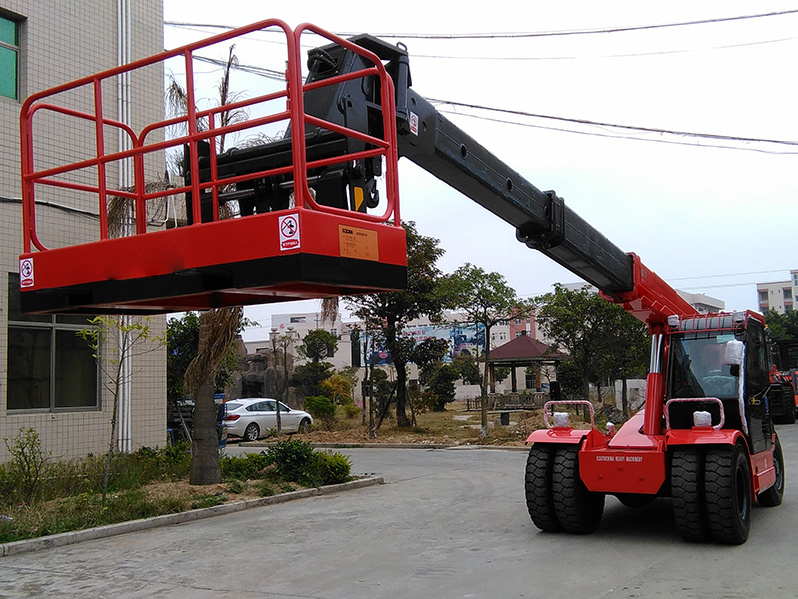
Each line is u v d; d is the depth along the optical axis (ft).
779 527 28.43
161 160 46.93
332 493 41.78
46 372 40.98
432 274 85.51
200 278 13.08
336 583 22.02
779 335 210.79
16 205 39.58
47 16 42.04
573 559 24.00
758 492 28.81
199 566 24.80
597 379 103.24
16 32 41.14
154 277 13.60
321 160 14.69
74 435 41.60
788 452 55.57
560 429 28.86
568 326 81.82
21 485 34.73
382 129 17.42
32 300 15.30
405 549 26.40
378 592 20.85
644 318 31.01
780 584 20.36
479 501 37.19
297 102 12.75
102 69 44.60
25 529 29.14
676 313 32.60
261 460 45.24
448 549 26.16
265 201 15.98
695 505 25.13
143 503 33.55
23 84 40.88
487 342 72.02
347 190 15.35
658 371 30.40
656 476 26.25
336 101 16.24
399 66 18.12
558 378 109.50
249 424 82.23
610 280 28.96
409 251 83.76
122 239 14.06
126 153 15.17
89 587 22.49
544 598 19.65
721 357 29.91
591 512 28.30
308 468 43.68
